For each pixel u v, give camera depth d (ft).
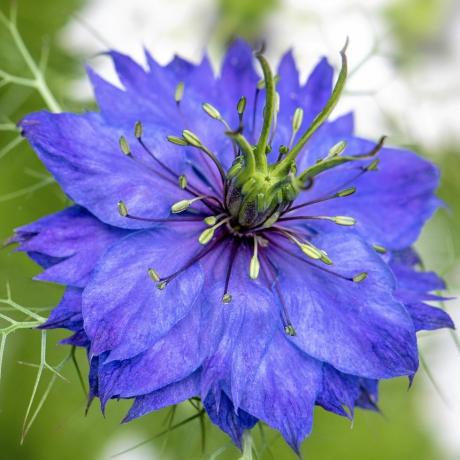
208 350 0.40
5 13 0.60
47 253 0.40
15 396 0.60
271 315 0.41
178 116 0.44
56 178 0.40
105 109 0.43
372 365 0.41
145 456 0.60
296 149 0.41
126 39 0.60
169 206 0.42
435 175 0.45
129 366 0.39
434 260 0.60
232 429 0.40
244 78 0.46
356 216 0.44
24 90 0.58
